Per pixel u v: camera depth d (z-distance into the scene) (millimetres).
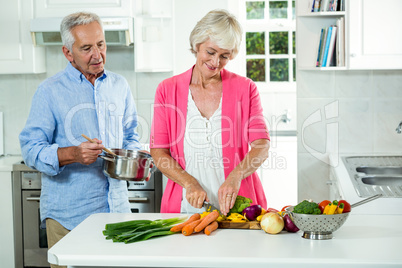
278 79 5219
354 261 1929
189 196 2482
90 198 2908
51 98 2869
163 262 1979
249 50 5207
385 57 3783
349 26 3785
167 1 4418
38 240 4102
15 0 4160
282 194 4887
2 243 4105
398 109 4078
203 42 2520
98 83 2953
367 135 4113
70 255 2006
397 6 3744
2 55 4211
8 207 4074
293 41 5172
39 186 4055
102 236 2250
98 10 4152
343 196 2980
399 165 3719
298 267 1946
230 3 5047
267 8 5145
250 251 2037
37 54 4316
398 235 2234
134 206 4094
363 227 2363
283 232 2312
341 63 3879
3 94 4648
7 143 4684
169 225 2367
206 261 1969
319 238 2191
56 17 4156
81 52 2828
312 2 3955
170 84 2721
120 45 4496
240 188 2684
